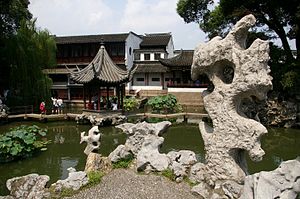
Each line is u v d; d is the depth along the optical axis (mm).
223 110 8461
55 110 30391
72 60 52156
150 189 8906
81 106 40781
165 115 27500
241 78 7984
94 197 8562
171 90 42344
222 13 27656
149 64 51750
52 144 18719
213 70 8711
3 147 14453
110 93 44094
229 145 8258
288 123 24719
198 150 17359
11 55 29031
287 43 26781
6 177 12703
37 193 8664
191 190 8688
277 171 6707
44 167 13945
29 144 15578
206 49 8656
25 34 30641
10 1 32000
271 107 25484
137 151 11789
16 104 29219
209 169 8703
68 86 49094
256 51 7809
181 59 44219
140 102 35938
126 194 8633
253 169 13391
